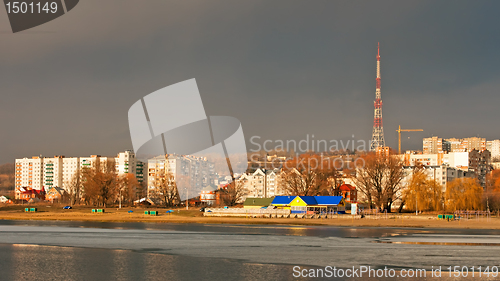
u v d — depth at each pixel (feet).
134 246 328.49
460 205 598.75
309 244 336.70
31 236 390.83
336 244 336.08
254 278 229.45
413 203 601.21
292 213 611.06
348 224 502.38
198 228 468.75
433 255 289.33
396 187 650.43
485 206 612.70
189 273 239.09
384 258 278.67
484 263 264.11
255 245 332.19
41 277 233.35
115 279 228.02
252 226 488.85
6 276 234.58
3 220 599.98
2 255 290.76
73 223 544.21
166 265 259.19
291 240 359.87
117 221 575.38
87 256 287.07
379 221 532.32
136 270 246.88
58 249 315.58
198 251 304.91
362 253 296.92
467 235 392.47
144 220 576.20
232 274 237.45
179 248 318.04
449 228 458.50
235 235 395.75
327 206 626.64
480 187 608.19
